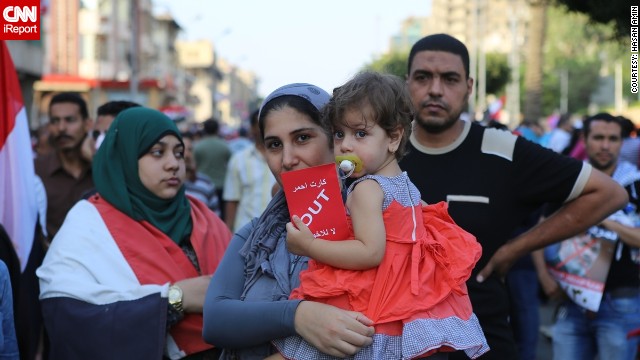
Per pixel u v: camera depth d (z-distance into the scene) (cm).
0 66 410
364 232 229
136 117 348
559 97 6825
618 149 541
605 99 5231
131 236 336
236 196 692
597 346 502
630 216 494
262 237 257
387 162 248
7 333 297
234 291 259
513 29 4794
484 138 361
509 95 5022
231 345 246
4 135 405
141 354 309
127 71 5125
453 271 235
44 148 807
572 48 5453
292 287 249
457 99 357
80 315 315
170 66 7019
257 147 678
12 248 349
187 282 324
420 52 362
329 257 229
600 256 479
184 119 1188
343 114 241
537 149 355
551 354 742
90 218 339
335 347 221
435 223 250
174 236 349
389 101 239
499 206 352
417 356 224
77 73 3975
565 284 489
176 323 324
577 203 354
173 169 347
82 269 326
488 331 347
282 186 255
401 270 230
